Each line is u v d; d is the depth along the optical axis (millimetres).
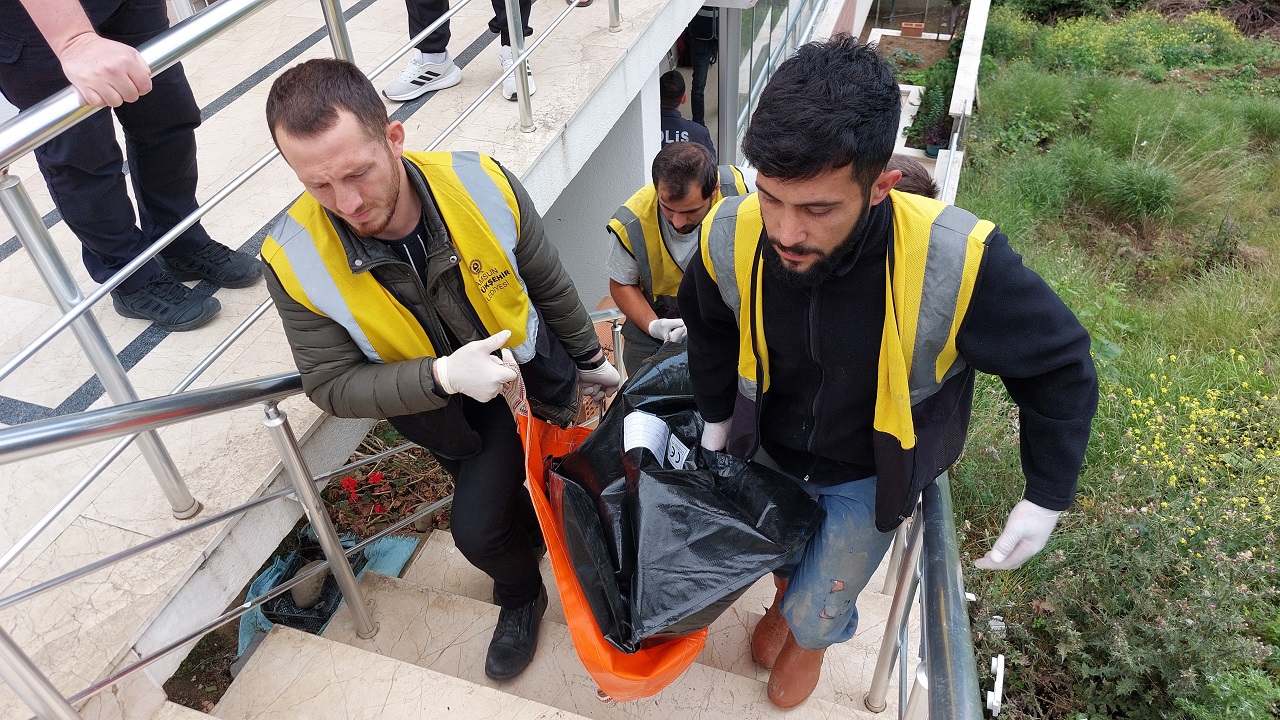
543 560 2770
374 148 1540
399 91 3432
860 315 1436
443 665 2367
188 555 1940
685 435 1993
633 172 4590
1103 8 14930
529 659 2314
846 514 1786
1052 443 1454
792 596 1898
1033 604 3557
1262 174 9062
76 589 1872
